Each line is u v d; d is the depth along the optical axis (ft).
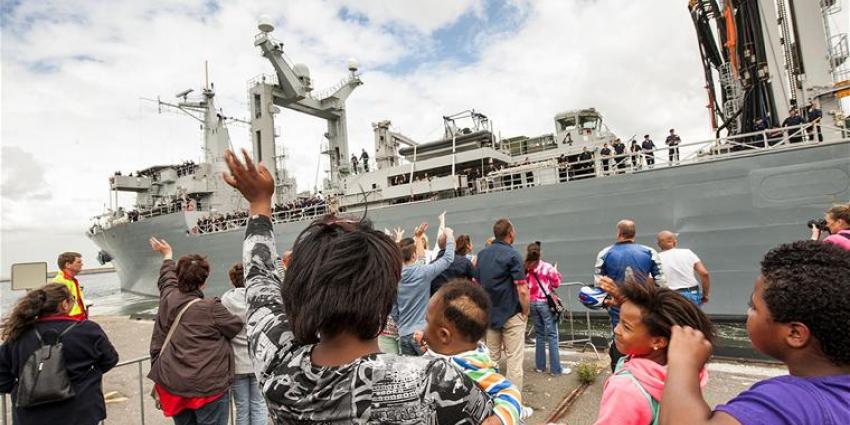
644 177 35.63
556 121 57.62
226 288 61.67
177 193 78.23
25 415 8.80
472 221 44.21
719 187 32.83
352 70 80.18
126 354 31.65
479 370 7.43
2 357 9.05
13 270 27.58
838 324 3.39
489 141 56.95
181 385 10.09
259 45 67.21
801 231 29.99
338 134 79.10
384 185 58.70
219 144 83.87
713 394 15.02
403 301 13.60
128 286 88.02
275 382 3.42
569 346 22.56
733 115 39.58
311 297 3.37
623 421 5.44
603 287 7.40
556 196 39.42
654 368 5.67
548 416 13.85
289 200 82.89
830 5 36.06
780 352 3.76
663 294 6.00
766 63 35.81
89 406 9.39
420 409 3.11
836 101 33.76
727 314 32.35
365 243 3.66
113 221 83.25
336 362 3.38
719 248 32.78
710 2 41.93
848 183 28.55
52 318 9.30
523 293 14.33
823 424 3.03
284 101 73.87
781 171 30.63
